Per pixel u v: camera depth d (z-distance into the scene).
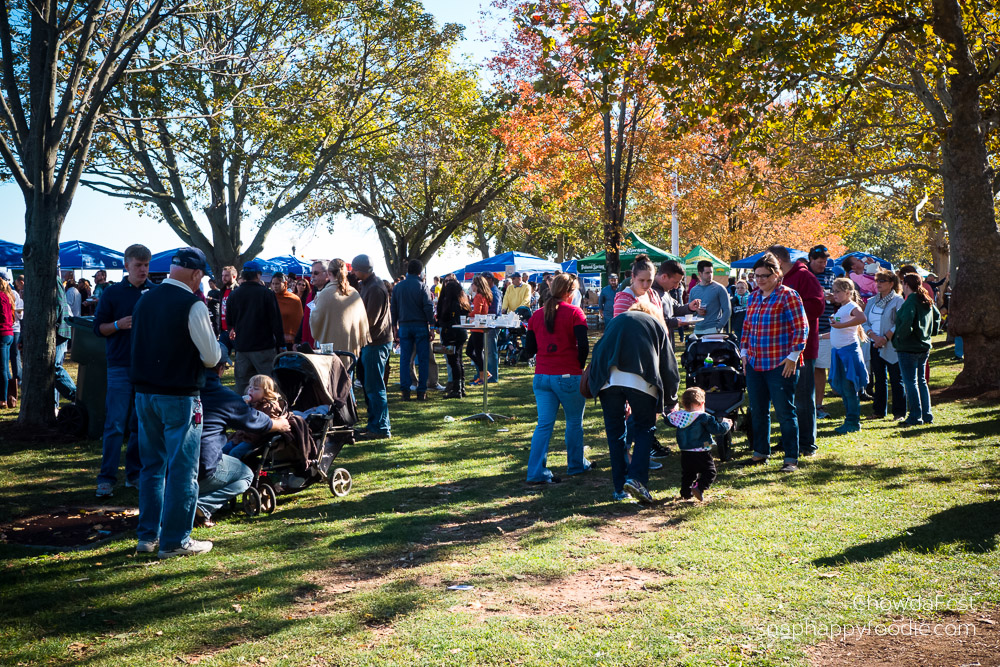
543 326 7.64
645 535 5.74
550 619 4.23
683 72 12.19
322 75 24.61
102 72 11.20
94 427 9.91
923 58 14.61
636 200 31.73
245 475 6.54
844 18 11.98
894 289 10.30
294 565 5.29
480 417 11.27
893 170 20.77
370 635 4.12
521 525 6.13
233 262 27.83
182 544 5.61
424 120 30.19
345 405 7.65
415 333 13.33
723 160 20.44
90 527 6.44
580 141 25.84
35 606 4.64
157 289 5.59
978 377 12.34
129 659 3.92
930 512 5.88
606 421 6.78
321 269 12.12
